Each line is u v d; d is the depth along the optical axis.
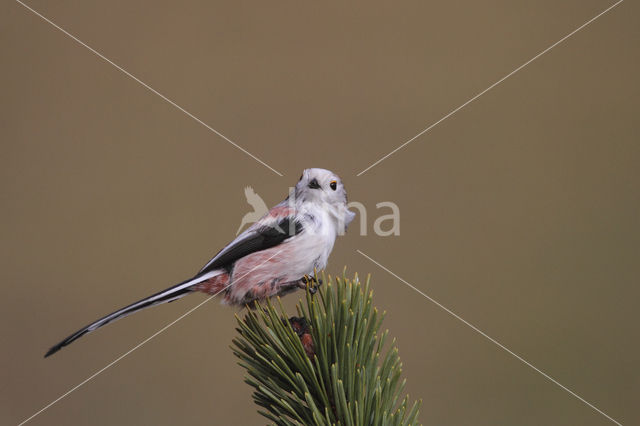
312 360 2.96
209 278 4.39
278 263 4.48
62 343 3.79
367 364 2.82
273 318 2.95
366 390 2.81
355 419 2.67
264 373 2.93
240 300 4.50
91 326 3.92
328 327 2.85
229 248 4.47
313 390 2.82
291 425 2.71
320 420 2.59
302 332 3.19
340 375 2.74
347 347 2.72
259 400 2.93
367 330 2.84
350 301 2.94
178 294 4.37
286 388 2.89
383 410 2.71
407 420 2.69
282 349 2.90
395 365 2.81
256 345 3.01
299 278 4.57
